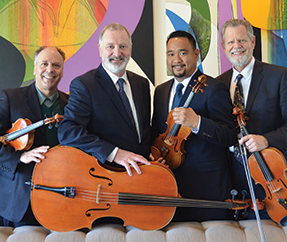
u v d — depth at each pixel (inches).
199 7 108.8
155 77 108.3
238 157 82.2
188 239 64.9
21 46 104.0
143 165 67.8
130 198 65.4
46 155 66.7
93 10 107.0
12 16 104.1
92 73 79.8
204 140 80.7
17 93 85.4
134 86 85.2
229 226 68.5
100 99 76.2
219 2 109.3
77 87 75.9
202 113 80.3
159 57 108.7
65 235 63.7
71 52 105.9
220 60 108.4
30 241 63.1
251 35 89.4
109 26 80.4
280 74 85.7
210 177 80.1
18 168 77.7
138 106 83.0
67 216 64.5
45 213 64.5
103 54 79.0
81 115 72.6
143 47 107.3
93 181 65.5
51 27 105.5
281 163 72.1
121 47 78.6
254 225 69.6
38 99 87.4
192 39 87.0
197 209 80.2
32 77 104.0
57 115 72.4
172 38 86.5
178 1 109.3
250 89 87.7
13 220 74.3
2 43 103.3
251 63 90.8
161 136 81.9
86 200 65.0
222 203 70.1
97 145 68.4
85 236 64.3
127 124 77.8
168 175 68.0
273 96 85.0
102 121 75.5
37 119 83.9
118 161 68.0
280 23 109.1
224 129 75.4
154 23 109.4
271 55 108.7
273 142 76.5
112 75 80.5
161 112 89.1
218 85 80.5
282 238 66.3
